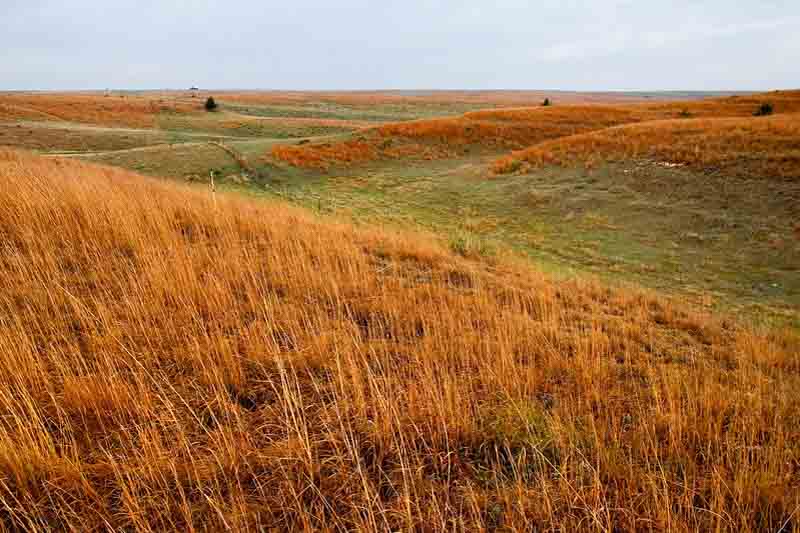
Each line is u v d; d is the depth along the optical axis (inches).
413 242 322.0
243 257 216.4
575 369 144.8
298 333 148.7
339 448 101.4
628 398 135.0
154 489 86.9
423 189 924.0
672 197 658.8
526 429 108.1
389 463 100.3
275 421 110.0
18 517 77.5
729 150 750.5
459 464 100.6
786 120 871.1
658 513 83.9
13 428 99.0
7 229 218.4
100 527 82.7
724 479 97.0
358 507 83.6
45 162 473.1
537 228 634.2
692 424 114.7
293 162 1095.0
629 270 458.6
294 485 91.6
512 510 88.0
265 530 82.8
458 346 150.7
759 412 123.3
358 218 661.9
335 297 186.2
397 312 171.8
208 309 158.6
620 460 100.6
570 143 1017.5
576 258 508.7
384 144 1290.6
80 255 202.4
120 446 99.3
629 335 199.8
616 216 639.1
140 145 1374.3
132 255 209.6
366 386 123.4
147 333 139.9
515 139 1402.6
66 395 108.0
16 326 137.0
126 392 108.5
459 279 252.1
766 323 298.8
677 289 406.0
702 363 176.6
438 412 108.0
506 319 178.5
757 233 515.2
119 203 257.8
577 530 82.6
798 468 106.9
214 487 90.0
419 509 81.6
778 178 626.5
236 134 1927.9
